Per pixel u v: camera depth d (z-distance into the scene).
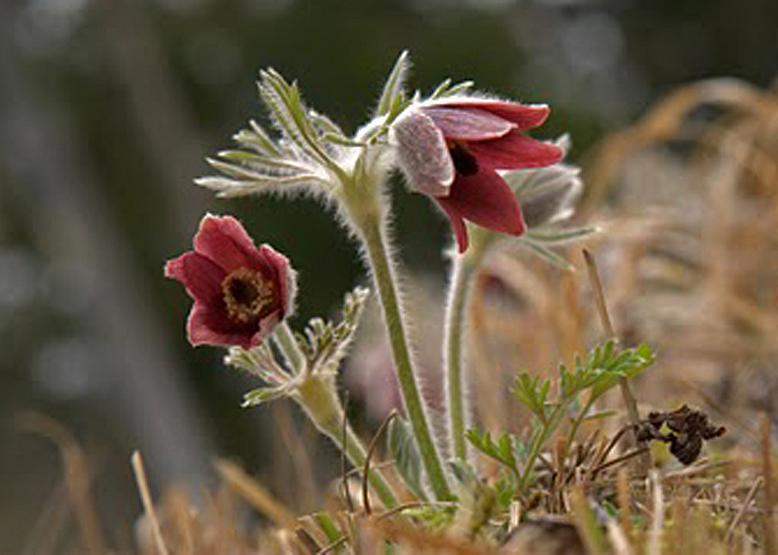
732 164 1.58
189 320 0.96
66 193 5.83
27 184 5.86
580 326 1.19
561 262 1.04
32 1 6.44
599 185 1.54
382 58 5.79
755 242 1.45
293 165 0.99
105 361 5.71
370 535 0.96
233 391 5.15
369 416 1.39
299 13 5.92
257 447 4.65
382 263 0.99
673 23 6.75
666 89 6.81
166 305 6.04
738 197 1.60
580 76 6.54
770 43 6.59
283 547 1.03
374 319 1.51
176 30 6.14
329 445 1.17
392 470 1.11
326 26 5.89
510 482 0.98
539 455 1.01
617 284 1.37
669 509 0.96
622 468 0.99
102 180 6.34
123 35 5.95
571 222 1.50
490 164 0.96
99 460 1.38
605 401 1.13
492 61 5.89
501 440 0.97
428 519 0.98
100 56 6.36
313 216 4.64
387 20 5.93
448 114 0.95
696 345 1.32
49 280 6.09
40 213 5.88
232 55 6.06
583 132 5.46
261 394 0.99
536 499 0.97
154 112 5.95
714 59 6.75
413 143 0.94
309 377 0.99
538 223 1.04
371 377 1.39
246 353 0.99
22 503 4.80
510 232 0.95
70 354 6.02
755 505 0.98
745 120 1.70
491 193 0.96
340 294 4.65
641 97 6.84
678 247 1.53
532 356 1.26
